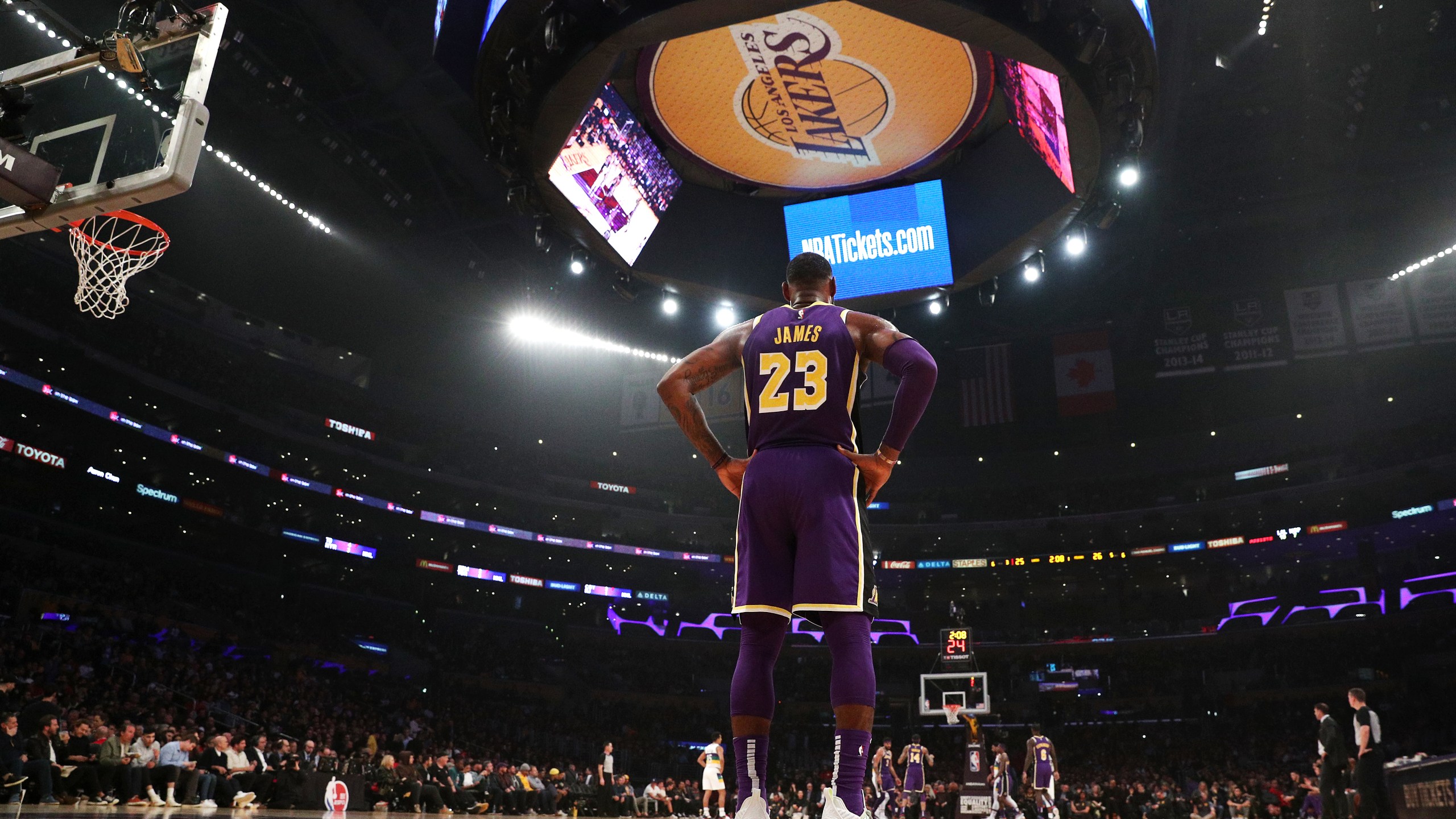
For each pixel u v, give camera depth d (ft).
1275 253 121.80
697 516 160.25
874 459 9.50
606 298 116.06
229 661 104.42
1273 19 81.25
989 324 136.46
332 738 91.66
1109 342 132.57
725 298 46.44
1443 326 111.14
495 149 42.06
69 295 108.06
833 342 9.98
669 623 156.35
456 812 67.82
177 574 116.67
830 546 8.98
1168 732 134.92
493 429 156.25
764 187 47.19
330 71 89.45
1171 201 110.42
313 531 134.31
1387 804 34.78
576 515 157.38
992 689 147.13
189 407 116.88
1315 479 139.95
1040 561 154.81
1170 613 153.48
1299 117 97.35
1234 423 149.07
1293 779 83.51
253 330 136.26
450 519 143.54
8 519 101.19
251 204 109.60
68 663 83.56
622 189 43.60
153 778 49.90
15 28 76.33
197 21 26.11
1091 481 156.15
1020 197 43.04
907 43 39.01
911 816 69.97
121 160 25.27
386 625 137.49
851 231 46.06
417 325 139.33
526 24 34.45
